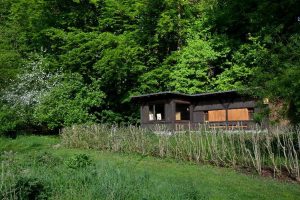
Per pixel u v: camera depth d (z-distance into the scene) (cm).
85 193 973
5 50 2928
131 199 943
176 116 2731
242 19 3195
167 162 1589
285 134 1439
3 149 2025
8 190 904
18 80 2789
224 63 3052
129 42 3058
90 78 3142
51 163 1297
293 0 2433
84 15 3322
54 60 3134
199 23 3206
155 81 3084
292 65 1307
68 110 2728
